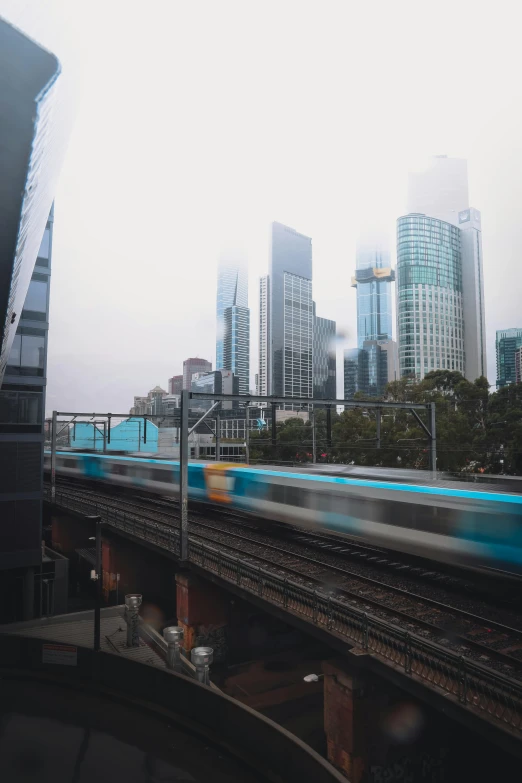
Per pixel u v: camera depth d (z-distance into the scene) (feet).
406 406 72.59
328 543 66.44
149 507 104.73
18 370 76.48
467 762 36.14
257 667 56.95
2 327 13.38
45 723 35.65
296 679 53.72
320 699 49.34
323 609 39.29
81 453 142.31
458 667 28.12
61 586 79.05
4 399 75.25
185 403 60.08
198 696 34.50
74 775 29.66
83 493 127.95
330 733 37.32
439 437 119.03
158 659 51.11
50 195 16.99
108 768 30.40
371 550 61.87
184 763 30.89
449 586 47.60
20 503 75.82
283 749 28.43
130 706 37.93
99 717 36.45
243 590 47.57
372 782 35.35
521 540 43.37
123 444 250.98
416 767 36.09
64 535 109.81
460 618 39.78
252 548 63.98
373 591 46.29
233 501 82.17
